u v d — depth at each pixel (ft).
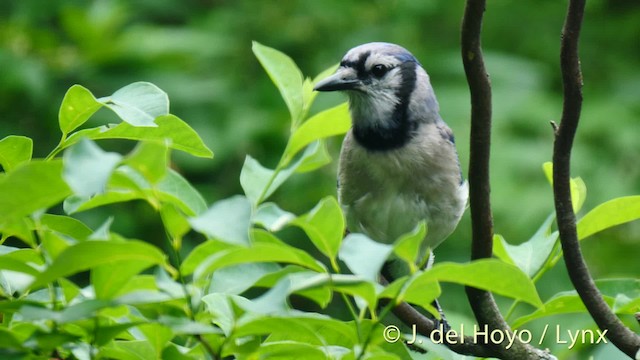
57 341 13.42
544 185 46.01
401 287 13.41
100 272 13.21
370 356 13.76
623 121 50.42
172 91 46.88
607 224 19.26
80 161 11.77
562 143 18.22
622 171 49.26
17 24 48.24
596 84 55.62
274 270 16.34
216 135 46.16
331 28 50.52
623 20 58.29
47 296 16.22
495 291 13.50
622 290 19.61
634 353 18.21
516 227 44.60
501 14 55.98
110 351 14.73
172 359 14.62
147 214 44.27
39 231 13.75
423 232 13.06
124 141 45.70
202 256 13.51
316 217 13.67
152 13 54.19
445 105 47.70
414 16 52.29
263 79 49.06
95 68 47.80
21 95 46.78
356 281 12.96
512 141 47.75
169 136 17.03
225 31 50.24
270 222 15.21
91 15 47.96
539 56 55.31
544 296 42.73
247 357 14.53
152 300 12.96
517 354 19.27
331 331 16.78
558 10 56.18
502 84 50.72
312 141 20.84
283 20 50.29
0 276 15.70
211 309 15.24
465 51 18.06
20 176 12.14
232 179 46.70
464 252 44.57
